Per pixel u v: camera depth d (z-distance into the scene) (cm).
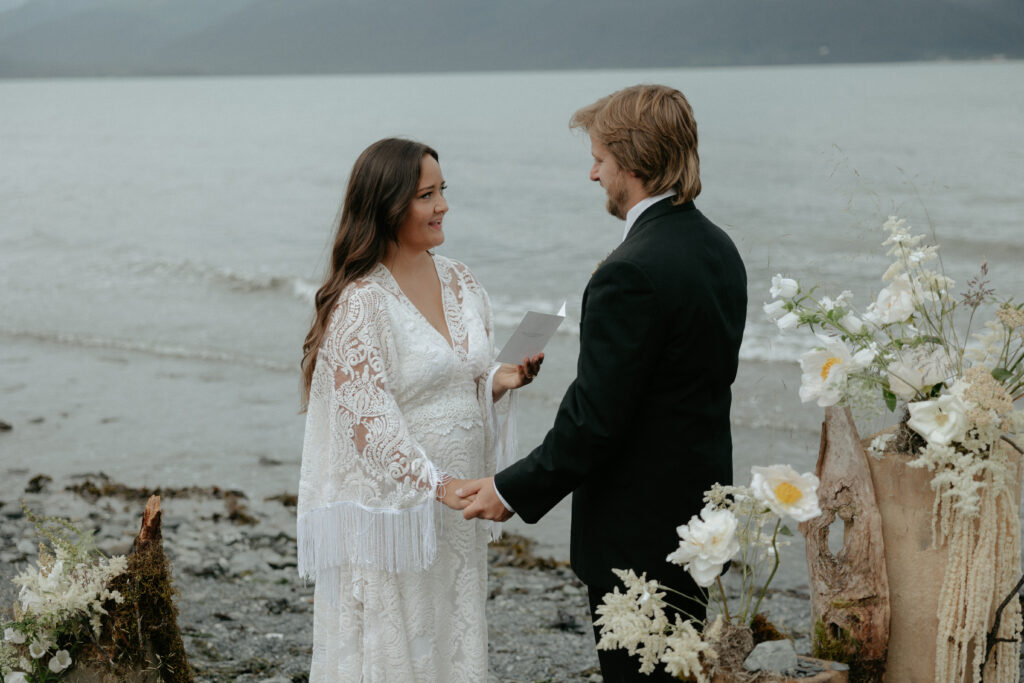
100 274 1800
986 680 250
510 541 636
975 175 2597
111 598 271
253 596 511
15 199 3088
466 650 287
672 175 244
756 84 11538
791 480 204
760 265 1170
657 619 215
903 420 254
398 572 273
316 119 7194
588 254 1891
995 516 234
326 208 2867
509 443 305
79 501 677
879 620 244
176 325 1358
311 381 281
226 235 2362
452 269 305
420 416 280
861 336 245
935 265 1411
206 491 703
